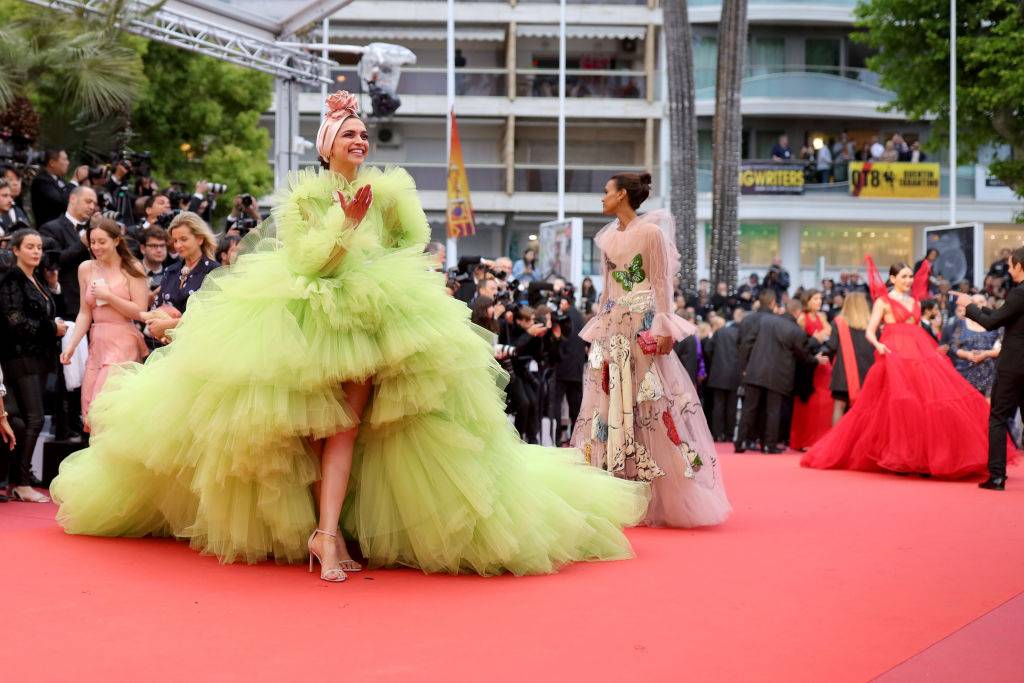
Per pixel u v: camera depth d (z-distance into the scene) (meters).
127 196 11.84
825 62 38.12
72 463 6.02
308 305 5.02
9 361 7.32
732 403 15.00
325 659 3.62
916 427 9.71
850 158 36.75
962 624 4.24
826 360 13.47
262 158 29.25
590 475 5.81
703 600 4.60
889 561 5.54
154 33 15.13
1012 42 27.16
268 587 4.72
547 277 16.20
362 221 5.27
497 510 5.09
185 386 5.25
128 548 5.54
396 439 5.14
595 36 37.94
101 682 3.33
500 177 37.84
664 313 6.76
